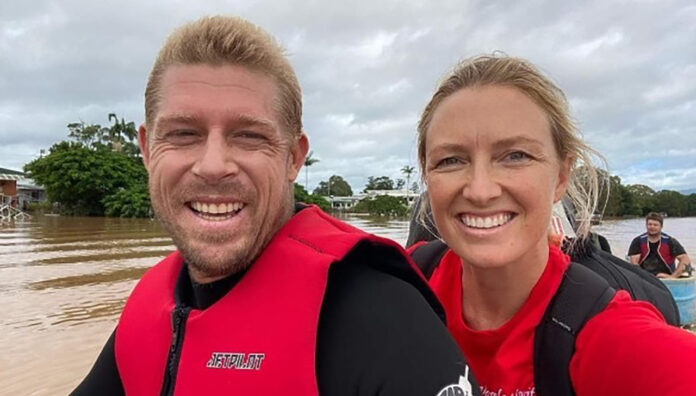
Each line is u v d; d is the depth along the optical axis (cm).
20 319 297
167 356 47
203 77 46
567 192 66
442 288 59
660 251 260
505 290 52
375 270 44
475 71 50
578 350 46
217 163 44
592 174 63
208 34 46
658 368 38
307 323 41
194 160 46
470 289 56
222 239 45
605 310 46
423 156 61
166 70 47
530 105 49
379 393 37
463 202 50
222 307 44
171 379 44
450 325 56
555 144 51
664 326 42
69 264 538
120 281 435
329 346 40
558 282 49
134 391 49
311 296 41
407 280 45
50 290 393
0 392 188
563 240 71
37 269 501
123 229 1098
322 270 42
